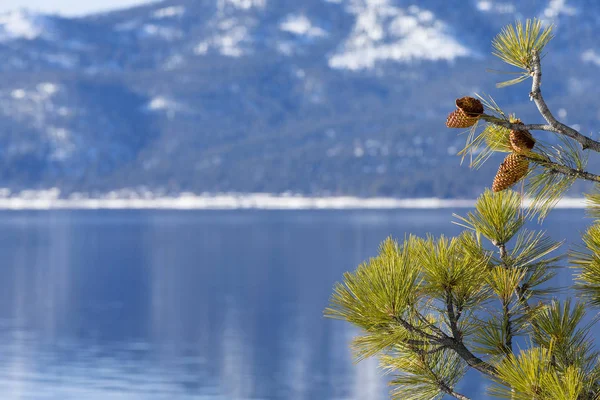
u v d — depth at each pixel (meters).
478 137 3.25
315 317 90.19
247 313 94.19
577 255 3.54
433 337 3.44
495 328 3.54
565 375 3.13
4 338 78.56
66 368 63.28
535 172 3.27
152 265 149.50
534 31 3.07
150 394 54.31
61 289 118.19
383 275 3.30
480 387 48.59
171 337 79.69
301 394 54.72
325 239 199.50
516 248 3.68
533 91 3.10
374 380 58.72
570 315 3.54
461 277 3.45
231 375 61.59
